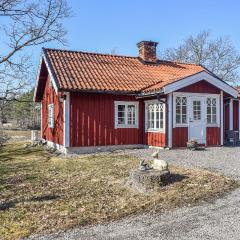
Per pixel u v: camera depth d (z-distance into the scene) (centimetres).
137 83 1695
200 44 4803
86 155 1472
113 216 638
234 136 1766
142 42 2044
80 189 846
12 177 1034
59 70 1612
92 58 1872
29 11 2167
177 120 1545
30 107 4481
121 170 1062
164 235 540
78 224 600
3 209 702
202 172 966
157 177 816
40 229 580
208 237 526
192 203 704
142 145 1688
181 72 1970
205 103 1600
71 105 1542
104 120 1609
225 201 711
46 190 852
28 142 2252
